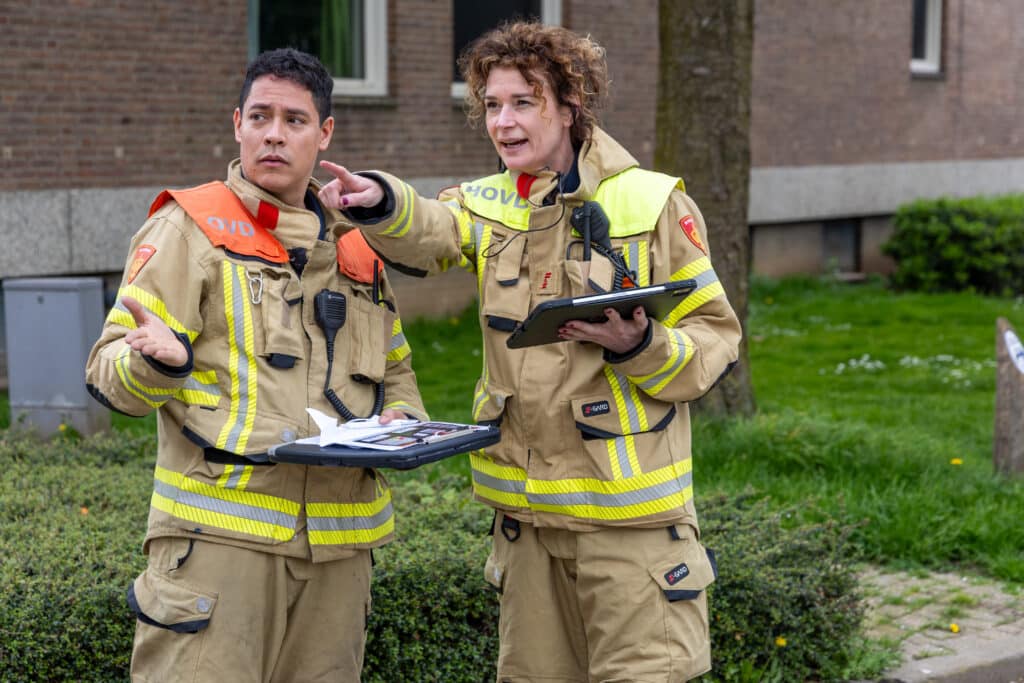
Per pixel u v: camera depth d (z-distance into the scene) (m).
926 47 17.59
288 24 10.73
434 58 11.58
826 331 12.40
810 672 4.67
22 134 8.84
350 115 10.95
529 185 3.07
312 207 3.04
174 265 2.80
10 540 4.17
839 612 4.71
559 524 3.02
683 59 7.32
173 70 9.68
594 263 2.96
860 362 10.73
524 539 3.13
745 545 4.77
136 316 2.58
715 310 3.08
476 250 3.10
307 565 2.93
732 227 7.45
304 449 2.71
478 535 4.72
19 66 8.77
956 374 10.16
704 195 7.38
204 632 2.80
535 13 12.52
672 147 7.41
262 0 10.52
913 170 17.17
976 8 17.86
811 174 15.70
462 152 11.93
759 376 10.16
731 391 7.59
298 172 2.92
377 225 2.86
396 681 4.04
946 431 8.38
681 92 7.35
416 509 4.97
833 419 8.23
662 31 7.41
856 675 4.66
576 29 12.62
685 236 3.07
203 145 9.96
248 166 2.91
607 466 2.97
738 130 7.41
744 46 7.37
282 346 2.85
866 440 7.26
